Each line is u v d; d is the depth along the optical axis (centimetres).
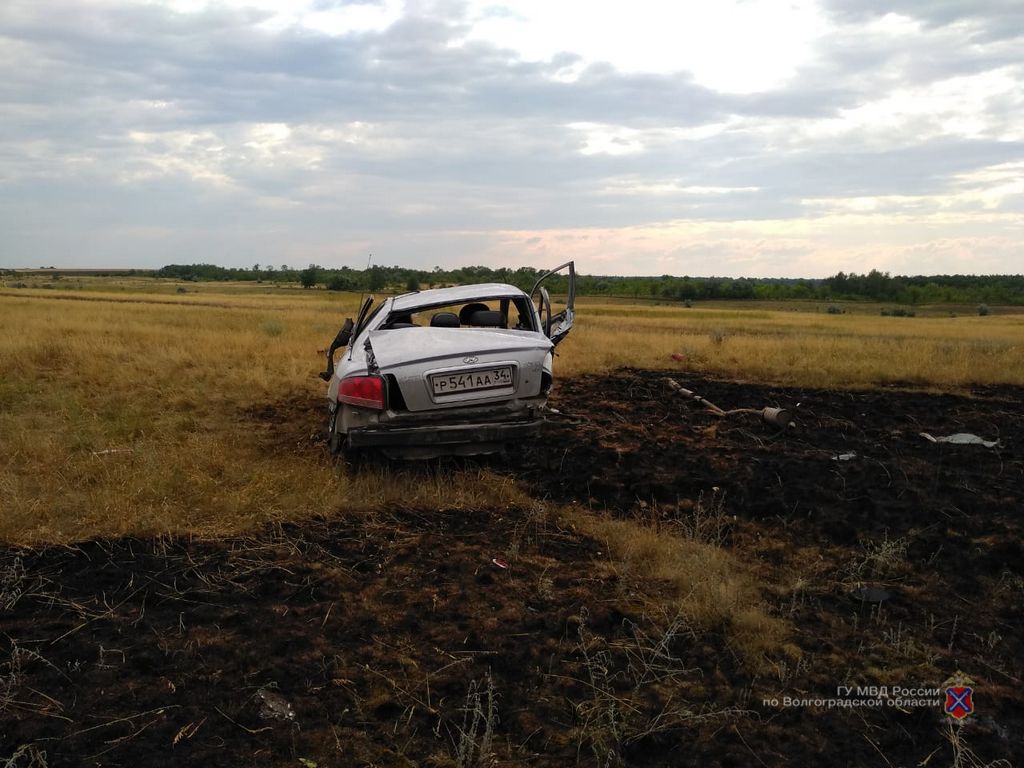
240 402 848
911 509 461
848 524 441
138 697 268
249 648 301
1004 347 1608
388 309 622
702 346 1416
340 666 290
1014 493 503
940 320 5931
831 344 1434
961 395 945
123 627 316
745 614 323
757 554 411
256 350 1253
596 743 244
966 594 359
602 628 322
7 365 1038
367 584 365
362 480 516
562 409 826
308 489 491
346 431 514
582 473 557
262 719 258
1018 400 921
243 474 521
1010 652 306
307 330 1622
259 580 365
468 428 502
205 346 1257
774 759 242
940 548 402
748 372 1112
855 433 709
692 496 504
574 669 290
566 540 428
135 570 370
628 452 611
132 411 757
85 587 353
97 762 233
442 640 311
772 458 598
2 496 455
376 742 248
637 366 1201
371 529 438
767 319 5038
